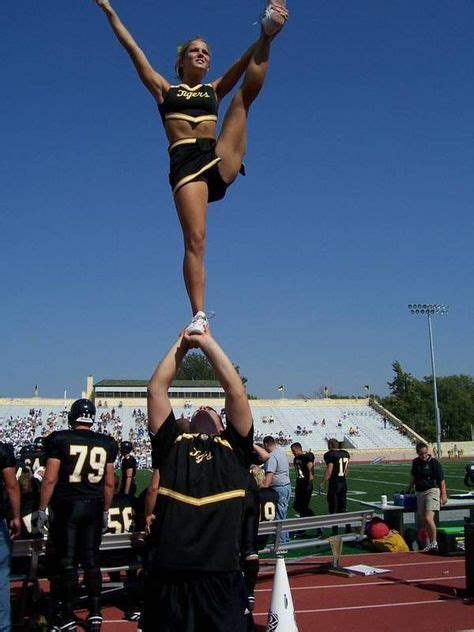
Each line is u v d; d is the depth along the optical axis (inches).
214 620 127.4
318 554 526.6
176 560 128.3
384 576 434.0
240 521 134.6
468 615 334.3
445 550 507.2
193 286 144.3
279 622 263.6
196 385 2910.9
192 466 134.2
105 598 373.4
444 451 2588.6
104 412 2628.0
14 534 273.0
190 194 143.6
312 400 2886.3
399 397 3221.0
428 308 2196.1
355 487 1138.0
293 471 1642.5
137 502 367.2
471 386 4338.1
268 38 144.3
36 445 498.9
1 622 262.2
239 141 147.4
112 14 154.7
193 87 153.4
